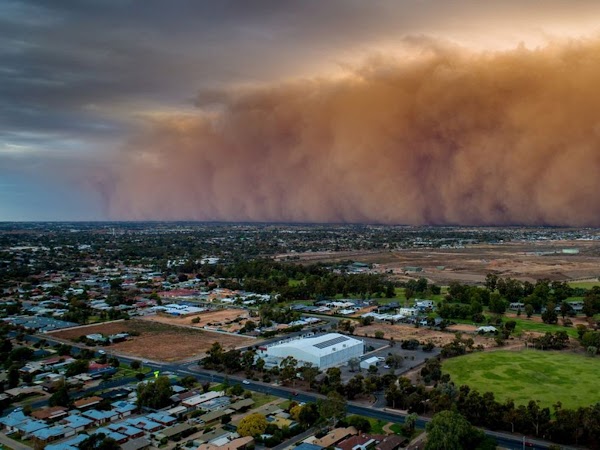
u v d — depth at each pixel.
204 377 96.69
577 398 83.31
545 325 135.75
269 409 80.38
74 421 75.56
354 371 100.25
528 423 72.31
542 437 71.44
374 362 103.62
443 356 108.00
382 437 69.69
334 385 87.69
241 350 114.75
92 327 137.25
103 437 69.44
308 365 97.56
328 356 103.00
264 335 128.12
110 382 94.31
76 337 126.81
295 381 94.50
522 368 98.19
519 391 86.56
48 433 71.75
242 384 92.88
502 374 95.00
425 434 71.88
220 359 101.56
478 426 75.00
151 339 125.31
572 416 70.50
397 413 79.75
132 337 126.94
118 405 81.88
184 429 72.62
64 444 68.75
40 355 109.75
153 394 82.31
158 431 72.75
